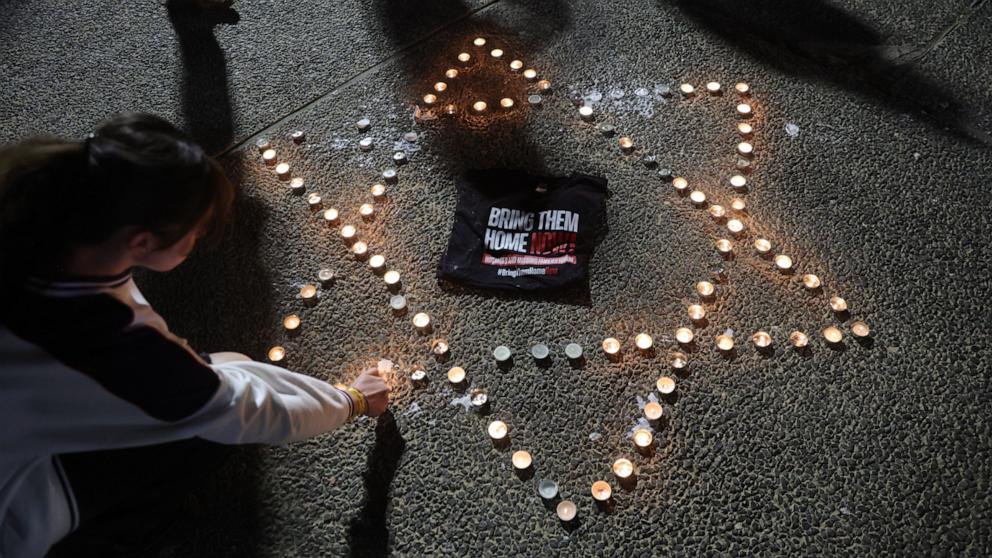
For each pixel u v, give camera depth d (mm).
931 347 2047
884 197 2416
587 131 2748
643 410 1996
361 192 2633
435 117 2861
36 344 1108
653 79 2912
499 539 1815
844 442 1896
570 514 1825
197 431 1294
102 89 3150
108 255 1141
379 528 1852
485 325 2217
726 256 2311
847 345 2072
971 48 2826
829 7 3080
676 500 1836
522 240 2377
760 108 2756
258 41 3299
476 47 3143
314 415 1573
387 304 2301
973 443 1862
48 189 1051
